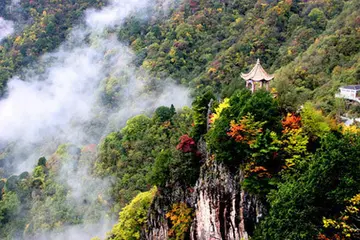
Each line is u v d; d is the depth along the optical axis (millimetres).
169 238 37469
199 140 40531
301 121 31344
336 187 24250
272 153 29938
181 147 40500
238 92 36906
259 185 29766
